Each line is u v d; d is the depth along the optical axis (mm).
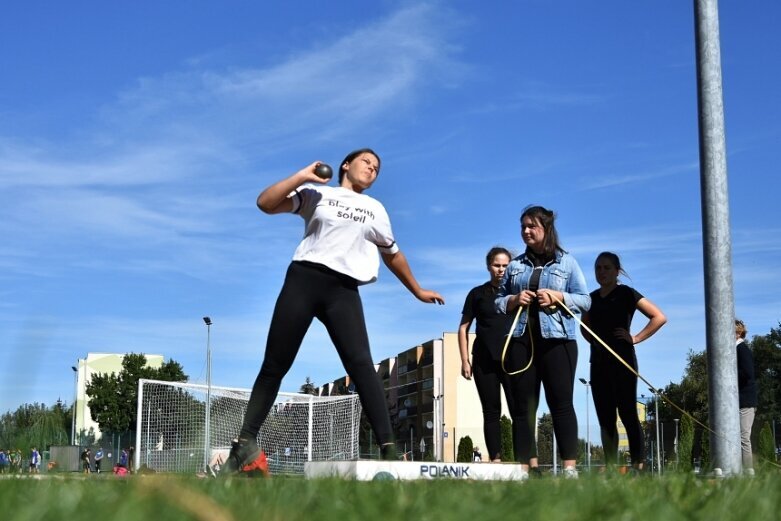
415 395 85188
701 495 2391
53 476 3234
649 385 5871
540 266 6262
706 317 6277
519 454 6105
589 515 1809
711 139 6414
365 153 5500
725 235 6309
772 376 60719
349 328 5164
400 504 1885
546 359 5996
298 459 21219
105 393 53750
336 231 5184
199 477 2967
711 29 6520
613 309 7043
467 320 7660
